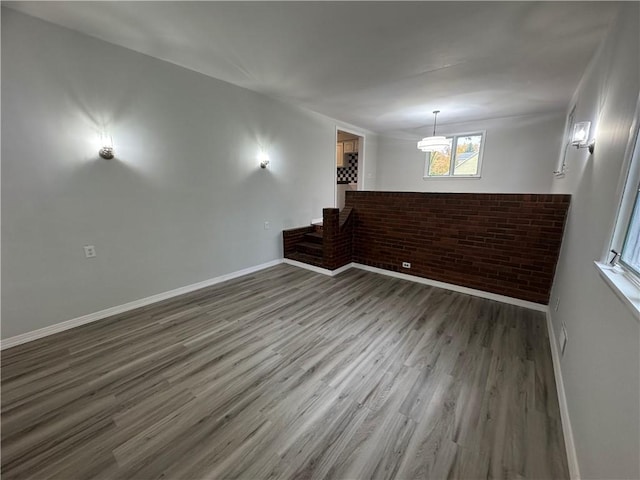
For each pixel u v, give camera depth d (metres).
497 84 3.61
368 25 2.28
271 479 1.32
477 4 2.01
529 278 3.12
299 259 4.63
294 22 2.25
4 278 2.26
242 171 4.01
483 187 6.17
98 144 2.63
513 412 1.71
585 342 1.54
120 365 2.13
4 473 1.35
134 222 2.97
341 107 4.76
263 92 4.02
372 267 4.42
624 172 1.35
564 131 4.85
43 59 2.27
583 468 1.23
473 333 2.61
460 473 1.35
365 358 2.23
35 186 2.33
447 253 3.66
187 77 3.23
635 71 1.40
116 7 2.07
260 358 2.22
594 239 1.70
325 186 5.58
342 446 1.48
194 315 2.93
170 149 3.17
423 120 5.72
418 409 1.73
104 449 1.47
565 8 2.02
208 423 1.62
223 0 1.97
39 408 1.73
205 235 3.67
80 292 2.67
